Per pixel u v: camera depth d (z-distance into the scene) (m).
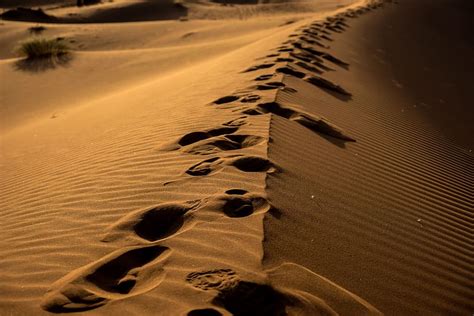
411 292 2.67
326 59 11.10
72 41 27.02
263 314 2.08
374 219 3.48
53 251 2.78
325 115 6.14
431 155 5.87
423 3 33.41
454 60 17.23
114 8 43.94
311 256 2.69
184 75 11.49
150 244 2.67
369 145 5.41
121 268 2.50
